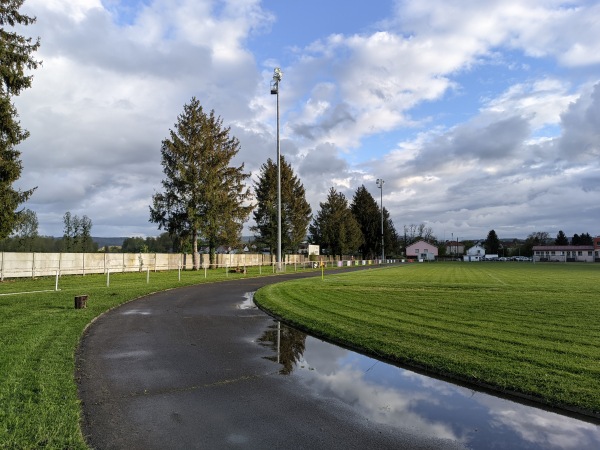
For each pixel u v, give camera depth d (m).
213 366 7.31
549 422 4.98
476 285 22.69
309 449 4.21
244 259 53.47
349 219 74.31
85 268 35.06
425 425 4.87
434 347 8.21
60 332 9.52
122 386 6.18
